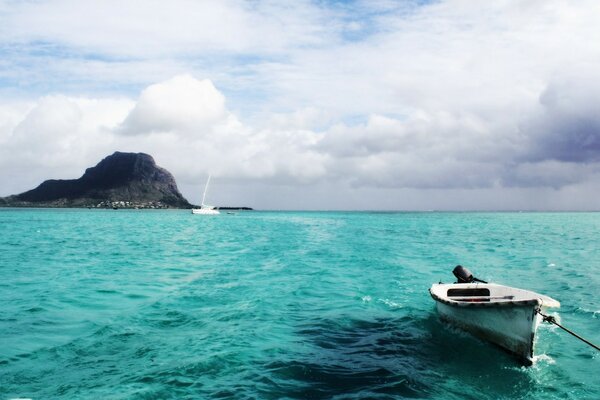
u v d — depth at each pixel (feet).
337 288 57.36
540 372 29.17
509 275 70.33
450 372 28.89
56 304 47.32
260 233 189.06
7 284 60.34
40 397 24.44
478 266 80.69
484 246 123.65
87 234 173.58
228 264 82.43
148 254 100.89
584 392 26.20
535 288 58.54
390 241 143.64
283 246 123.85
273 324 39.55
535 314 28.78
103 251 107.55
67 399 24.16
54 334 36.11
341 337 36.09
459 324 36.32
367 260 88.94
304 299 50.39
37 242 133.90
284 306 46.80
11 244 126.31
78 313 43.32
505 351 31.55
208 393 24.99
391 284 60.75
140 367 28.76
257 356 31.07
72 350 32.09
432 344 34.42
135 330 37.24
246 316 42.27
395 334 37.06
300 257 94.68
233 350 32.07
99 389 25.39
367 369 29.04
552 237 162.40
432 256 97.30
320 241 143.64
